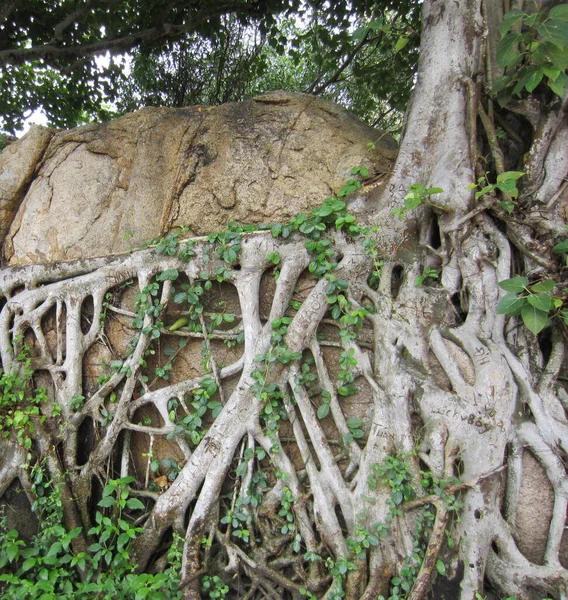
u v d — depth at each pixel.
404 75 7.63
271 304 3.62
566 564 3.07
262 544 3.19
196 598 3.09
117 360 3.61
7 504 3.46
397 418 3.21
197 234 3.93
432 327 3.39
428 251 3.58
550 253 3.34
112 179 4.12
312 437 3.26
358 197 3.70
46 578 2.99
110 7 6.75
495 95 3.54
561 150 3.42
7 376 3.54
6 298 3.80
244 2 6.93
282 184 3.96
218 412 3.41
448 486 3.00
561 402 3.29
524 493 3.16
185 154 4.00
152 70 8.71
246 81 9.02
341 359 3.40
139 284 3.63
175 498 3.21
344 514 3.11
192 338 3.67
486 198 3.34
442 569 2.94
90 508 3.43
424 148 3.67
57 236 4.04
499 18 3.62
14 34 6.92
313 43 7.69
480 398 3.15
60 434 3.52
